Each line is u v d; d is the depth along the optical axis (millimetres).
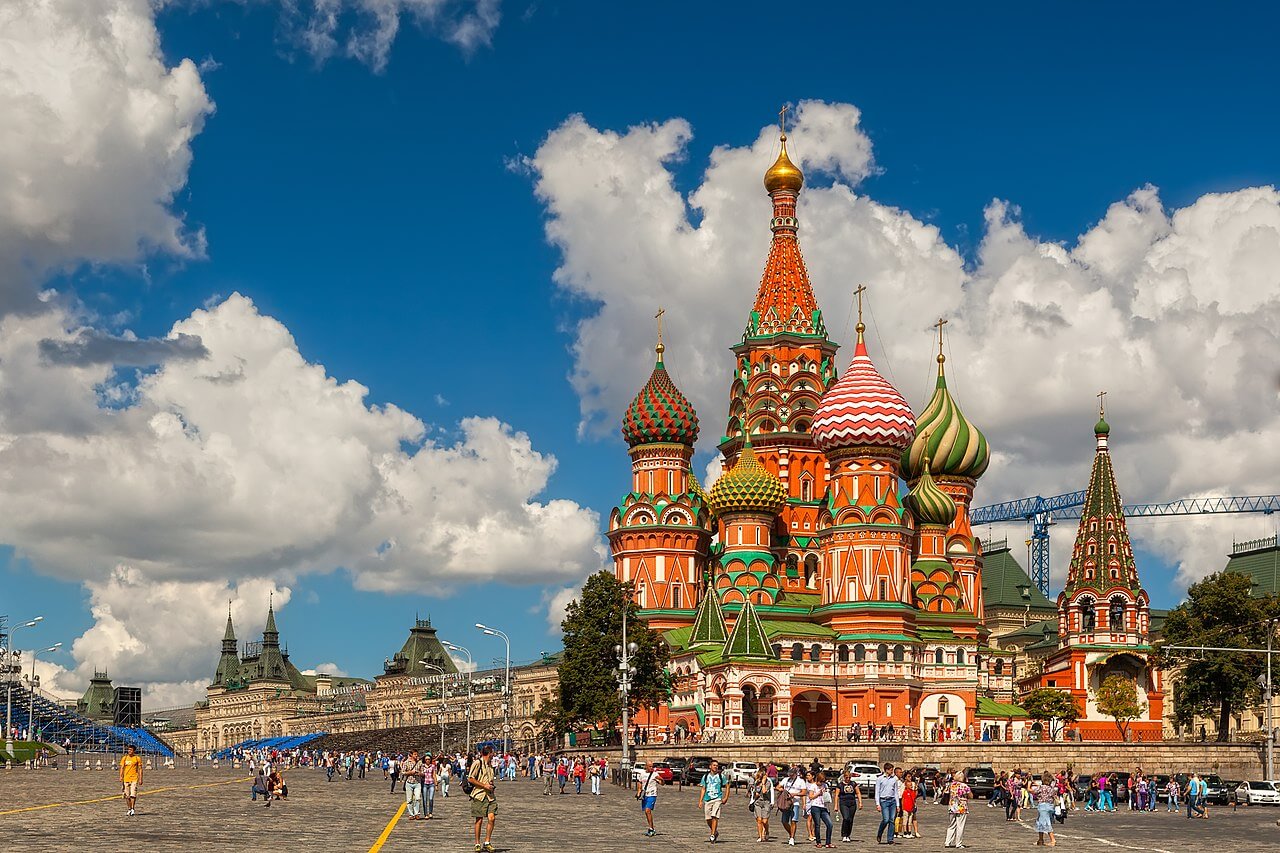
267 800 91812
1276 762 160875
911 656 176625
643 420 194250
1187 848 74812
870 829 87438
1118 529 195250
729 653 168625
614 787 132250
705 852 64188
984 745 152375
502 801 106625
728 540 186875
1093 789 124125
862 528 180125
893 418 182125
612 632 163375
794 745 150000
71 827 68312
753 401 199875
